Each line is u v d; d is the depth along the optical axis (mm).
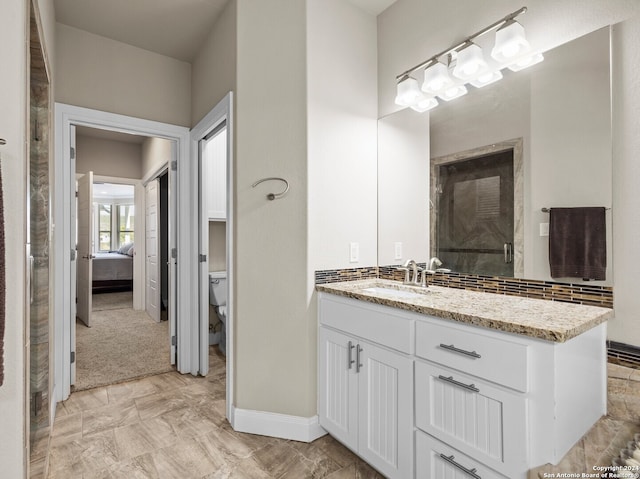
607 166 1330
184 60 2916
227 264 2154
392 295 1685
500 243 1690
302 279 1917
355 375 1689
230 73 2146
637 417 1222
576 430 1115
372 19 2293
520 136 1606
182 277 2871
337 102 2072
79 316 4480
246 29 2047
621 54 1300
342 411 1771
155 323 4336
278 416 1958
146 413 2219
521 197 1604
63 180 2410
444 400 1293
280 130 1973
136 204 4992
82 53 2496
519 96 1609
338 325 1795
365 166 2215
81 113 2469
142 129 2721
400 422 1457
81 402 2355
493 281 1723
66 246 2416
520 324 1088
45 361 1809
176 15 2340
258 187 2010
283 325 1955
